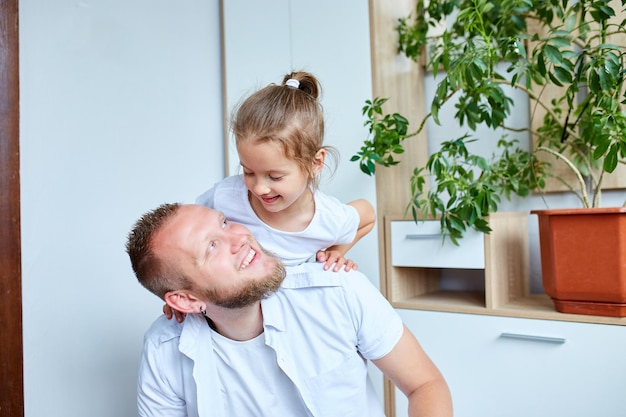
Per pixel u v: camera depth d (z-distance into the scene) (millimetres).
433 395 958
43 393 1308
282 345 1016
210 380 1015
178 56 1705
